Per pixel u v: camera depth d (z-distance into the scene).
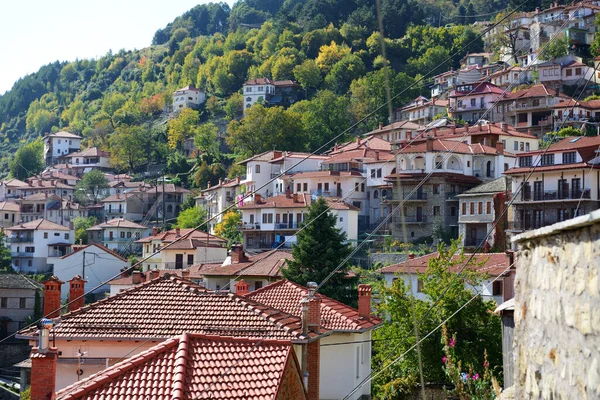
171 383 23.78
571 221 10.05
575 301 10.13
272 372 25.34
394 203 120.19
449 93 179.62
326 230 68.94
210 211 172.12
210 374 24.53
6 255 155.38
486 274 52.19
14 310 105.19
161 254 116.94
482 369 44.84
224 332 33.00
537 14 196.12
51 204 196.62
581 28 183.00
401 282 49.84
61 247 163.25
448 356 30.05
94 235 169.62
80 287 40.25
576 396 10.01
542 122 142.88
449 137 124.81
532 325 11.93
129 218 190.62
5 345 90.31
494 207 103.06
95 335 33.28
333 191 138.12
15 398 72.44
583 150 92.44
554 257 11.00
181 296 35.66
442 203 116.75
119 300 35.62
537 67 162.88
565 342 10.45
